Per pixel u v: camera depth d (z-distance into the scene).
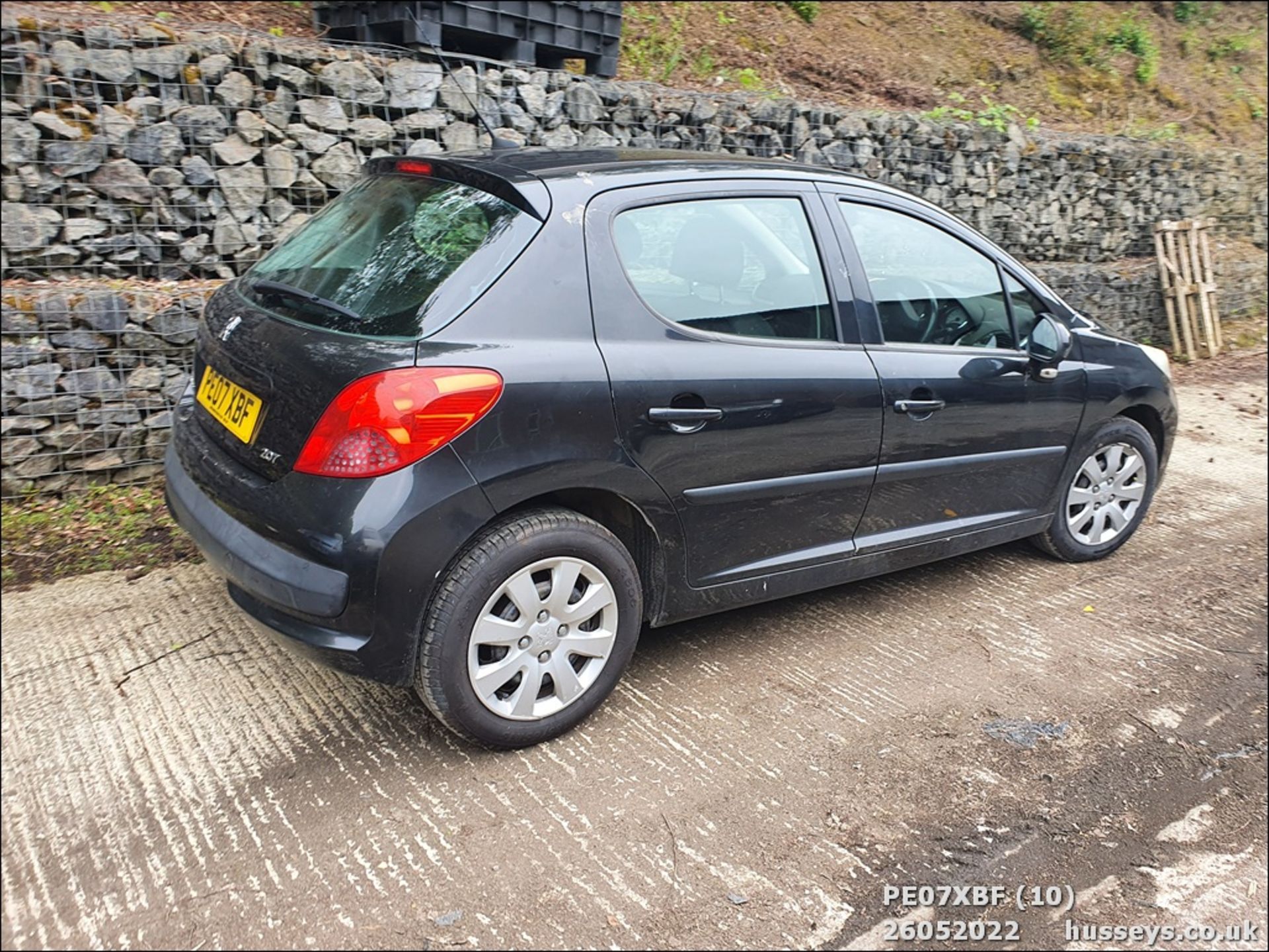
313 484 2.48
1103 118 11.31
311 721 2.99
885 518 3.55
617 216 2.89
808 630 3.75
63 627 3.46
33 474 4.38
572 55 6.62
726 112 6.83
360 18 6.11
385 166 3.24
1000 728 3.17
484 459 2.55
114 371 4.52
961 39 11.20
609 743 2.95
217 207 5.06
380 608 2.49
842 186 3.45
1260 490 5.76
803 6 9.92
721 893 2.40
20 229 4.54
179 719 2.97
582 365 2.69
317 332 2.64
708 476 2.99
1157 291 9.38
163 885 2.33
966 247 3.77
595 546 2.81
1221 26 14.23
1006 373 3.74
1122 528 4.52
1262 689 3.50
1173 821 2.78
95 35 4.69
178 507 2.95
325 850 2.46
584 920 2.28
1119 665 3.62
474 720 2.72
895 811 2.74
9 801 2.59
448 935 2.22
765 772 2.87
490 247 2.69
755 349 3.07
